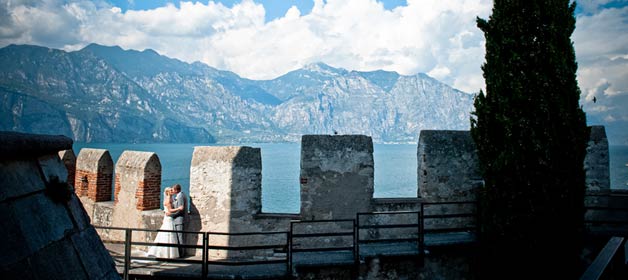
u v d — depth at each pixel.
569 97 8.72
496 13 9.36
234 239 10.21
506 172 8.86
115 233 11.19
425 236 10.57
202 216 10.36
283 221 10.32
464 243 9.74
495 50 9.28
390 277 9.41
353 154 10.49
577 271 8.81
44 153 3.27
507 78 8.99
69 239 3.10
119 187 11.26
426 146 10.95
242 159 10.32
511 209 8.77
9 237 2.54
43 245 2.78
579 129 8.79
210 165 10.41
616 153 186.50
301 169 10.35
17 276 2.45
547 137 8.55
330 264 8.88
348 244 10.36
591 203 11.14
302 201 10.30
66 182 3.39
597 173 11.25
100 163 12.02
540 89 8.62
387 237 10.57
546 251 8.52
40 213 2.90
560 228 8.52
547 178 8.53
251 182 10.36
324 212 10.33
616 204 11.00
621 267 4.12
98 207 11.80
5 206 2.61
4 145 2.60
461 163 11.09
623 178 56.75
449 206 10.96
